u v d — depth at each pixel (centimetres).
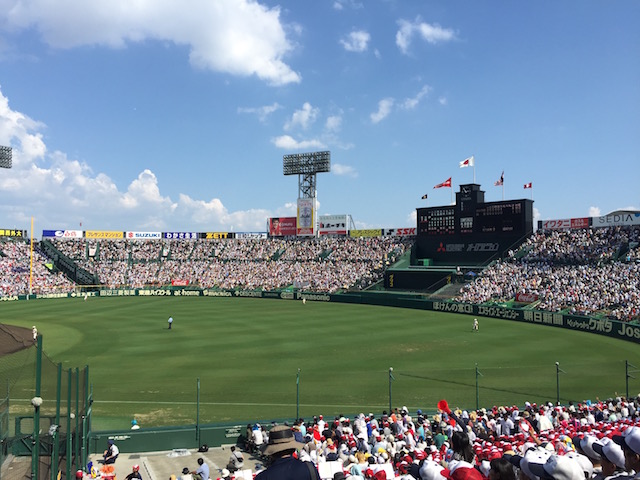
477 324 5438
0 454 1430
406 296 7975
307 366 3778
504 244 8331
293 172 11806
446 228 8950
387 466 1128
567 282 6675
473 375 3453
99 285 10631
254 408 2814
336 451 1625
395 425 1962
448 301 7019
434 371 3581
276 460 446
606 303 5716
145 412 2755
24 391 2292
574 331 5194
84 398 1909
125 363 3891
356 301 8212
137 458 2081
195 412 2752
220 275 10912
